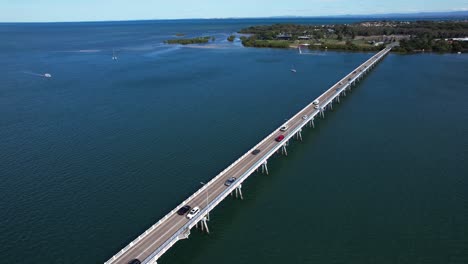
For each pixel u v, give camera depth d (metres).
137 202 73.94
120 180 82.50
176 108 137.50
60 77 195.62
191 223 61.06
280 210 72.19
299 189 79.94
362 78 191.12
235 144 102.62
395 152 97.50
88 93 160.25
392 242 62.69
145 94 158.88
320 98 138.00
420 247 61.47
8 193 76.94
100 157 94.19
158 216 69.25
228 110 134.88
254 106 139.88
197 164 90.31
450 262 58.09
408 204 73.31
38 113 131.00
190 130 113.88
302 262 58.78
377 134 110.81
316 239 63.72
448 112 130.00
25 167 88.44
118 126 117.44
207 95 157.12
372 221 68.25
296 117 116.81
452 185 80.12
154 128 115.69
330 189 79.62
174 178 83.31
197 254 60.50
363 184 81.31
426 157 94.00
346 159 94.19
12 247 61.22
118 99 150.75
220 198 68.31
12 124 119.06
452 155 94.75
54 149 99.25
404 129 114.38
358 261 58.78
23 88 169.25
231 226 67.50
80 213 70.25
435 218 68.75
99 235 64.12
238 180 74.81
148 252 54.50
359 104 143.75
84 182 81.56
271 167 91.06
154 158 93.62
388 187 79.81
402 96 153.25
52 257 59.09
